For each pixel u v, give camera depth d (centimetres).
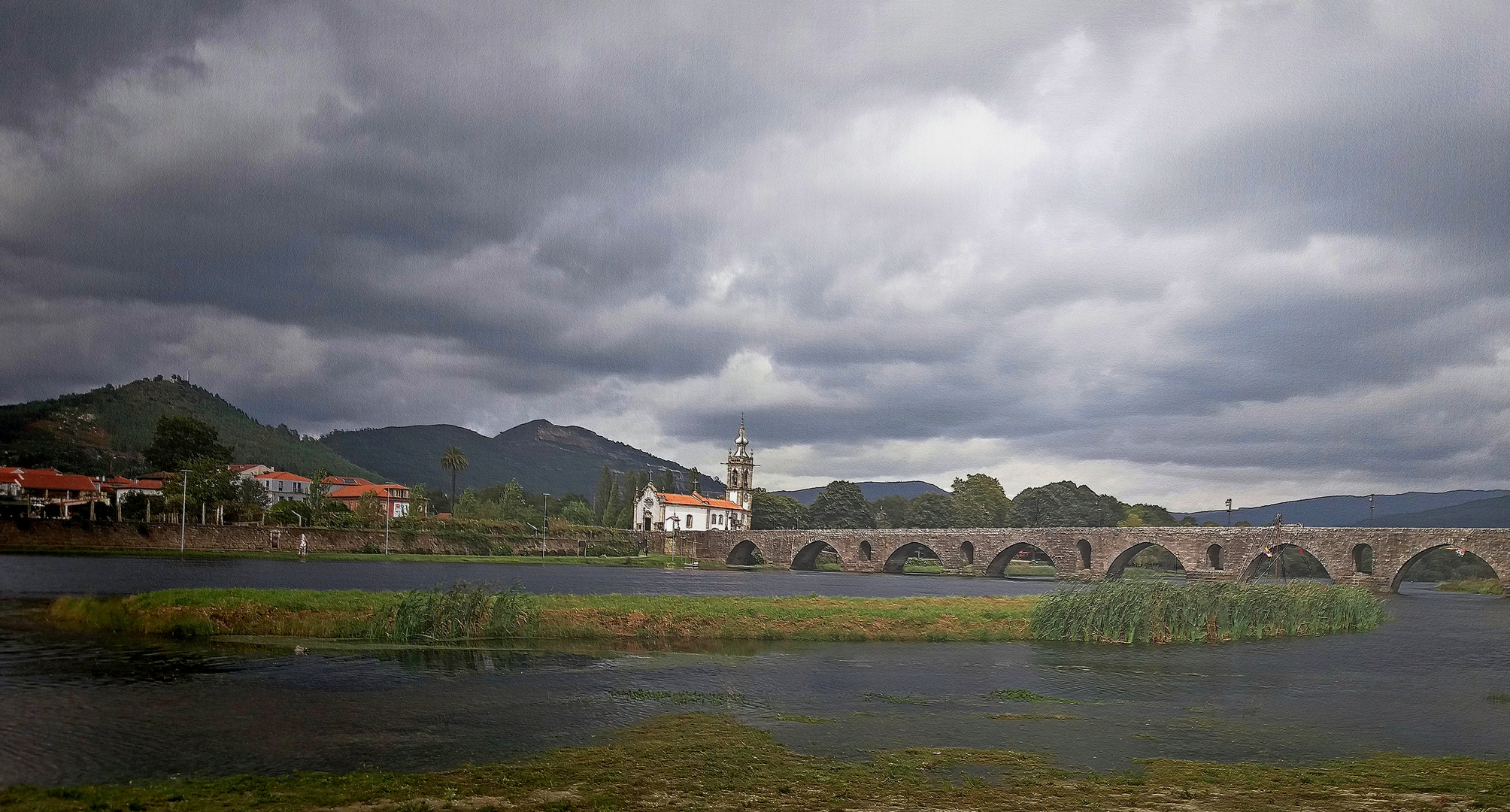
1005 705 4644
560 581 14562
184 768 3200
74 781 3022
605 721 4069
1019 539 19912
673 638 6831
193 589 7150
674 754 3491
